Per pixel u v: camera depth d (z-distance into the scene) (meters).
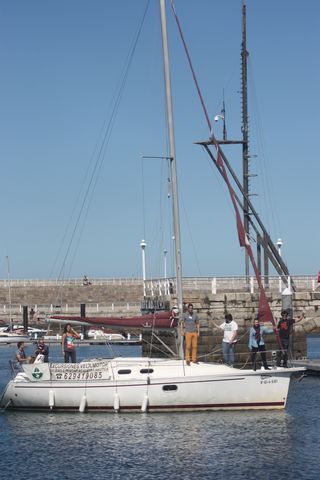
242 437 23.45
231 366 28.38
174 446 22.50
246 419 25.97
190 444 22.69
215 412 26.94
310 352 65.69
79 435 23.97
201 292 41.66
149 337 42.75
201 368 27.19
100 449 22.31
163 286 42.91
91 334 80.12
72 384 27.12
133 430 24.45
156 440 23.20
